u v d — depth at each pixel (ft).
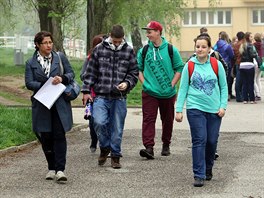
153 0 197.88
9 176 60.34
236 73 128.77
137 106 123.34
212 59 57.16
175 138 83.35
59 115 56.95
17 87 153.89
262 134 86.99
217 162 67.00
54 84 56.80
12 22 210.79
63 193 53.42
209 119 56.75
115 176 60.18
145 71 70.23
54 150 57.52
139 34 261.65
